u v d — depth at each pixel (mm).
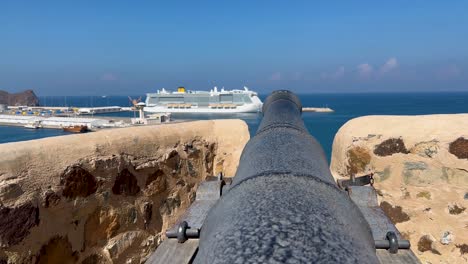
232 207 1518
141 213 3492
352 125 4172
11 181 2410
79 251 2912
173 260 2068
